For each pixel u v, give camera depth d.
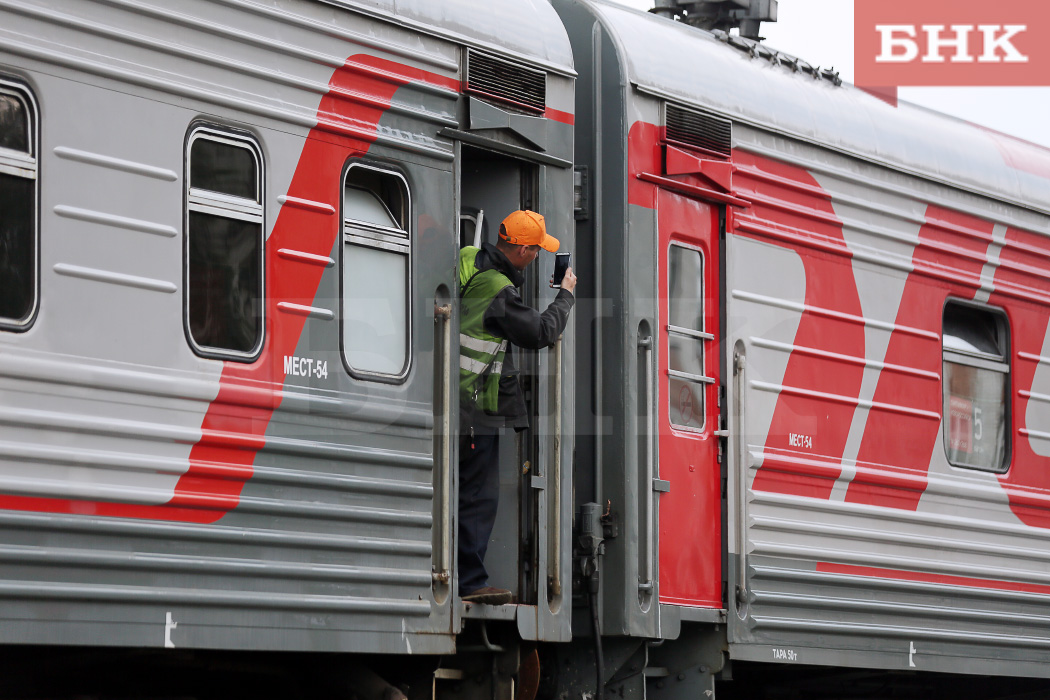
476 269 19.53
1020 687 31.05
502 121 19.80
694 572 22.58
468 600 18.94
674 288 22.66
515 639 19.95
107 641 14.74
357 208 18.09
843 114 26.11
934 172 27.52
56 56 14.71
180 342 15.77
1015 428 29.06
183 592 15.46
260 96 16.78
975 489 27.84
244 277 16.52
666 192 22.50
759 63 25.39
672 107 22.59
